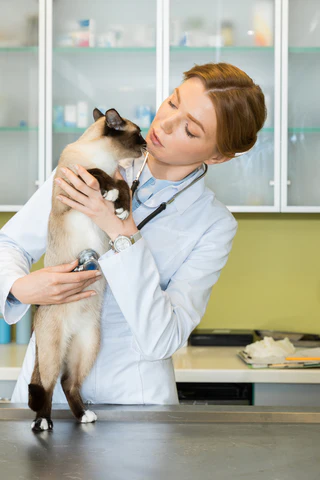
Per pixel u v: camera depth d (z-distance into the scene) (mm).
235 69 1252
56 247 1265
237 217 2955
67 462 921
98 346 1328
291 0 2654
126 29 2666
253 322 2967
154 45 2662
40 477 860
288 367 2324
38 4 2645
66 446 999
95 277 1210
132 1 2658
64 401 1409
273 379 2279
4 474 871
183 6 2648
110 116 1302
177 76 2654
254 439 1042
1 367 2283
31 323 2779
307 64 2666
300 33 2662
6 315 1271
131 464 914
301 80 2666
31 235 1376
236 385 2342
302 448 996
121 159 1335
